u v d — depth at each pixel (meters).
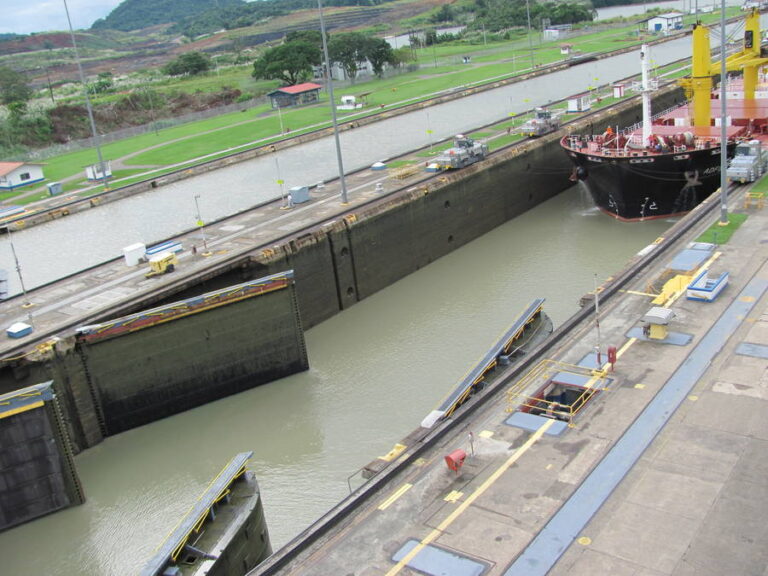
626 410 29.19
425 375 45.06
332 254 56.50
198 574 25.50
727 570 21.05
